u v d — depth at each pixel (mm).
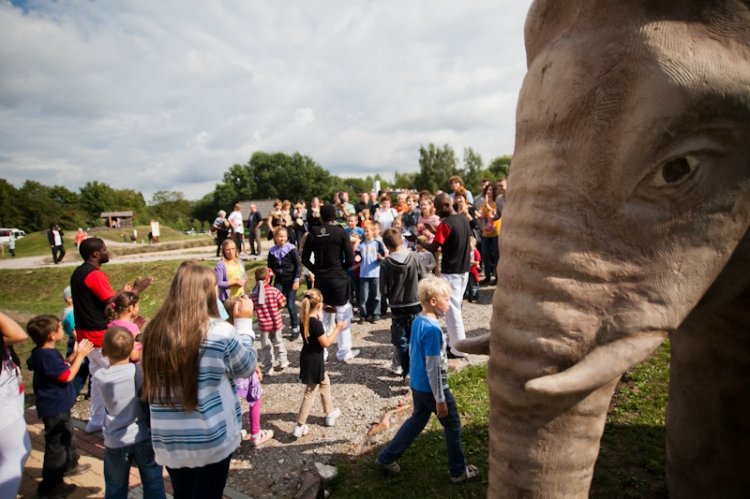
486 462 3691
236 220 18297
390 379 5652
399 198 11016
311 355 4480
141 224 94312
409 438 3531
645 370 4809
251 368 2654
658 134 1225
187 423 2426
